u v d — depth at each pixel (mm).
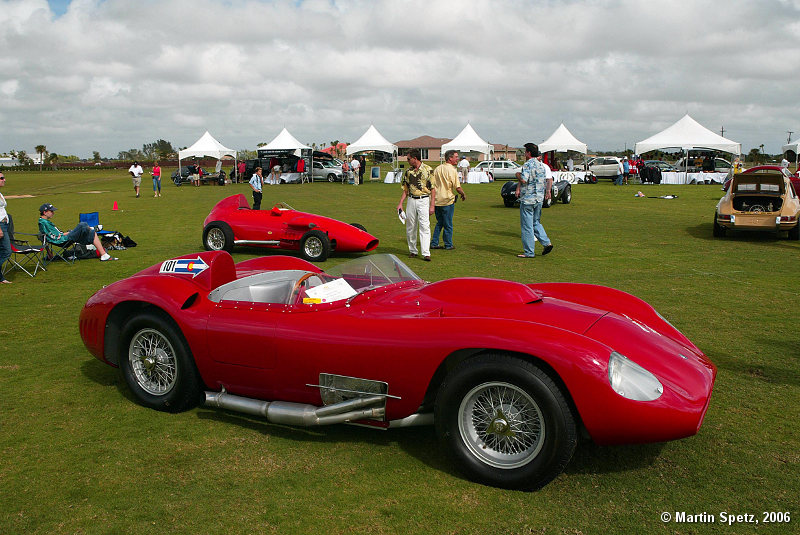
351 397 3570
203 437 3791
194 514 2926
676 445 3570
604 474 3262
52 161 139000
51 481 3248
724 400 4207
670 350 3404
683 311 6586
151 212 20984
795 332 5789
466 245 11875
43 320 6695
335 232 10383
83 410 4223
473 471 3186
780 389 4398
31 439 3766
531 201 10117
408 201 10211
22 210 23453
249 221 10820
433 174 10031
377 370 3418
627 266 9398
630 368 3062
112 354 4453
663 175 36594
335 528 2797
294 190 32656
